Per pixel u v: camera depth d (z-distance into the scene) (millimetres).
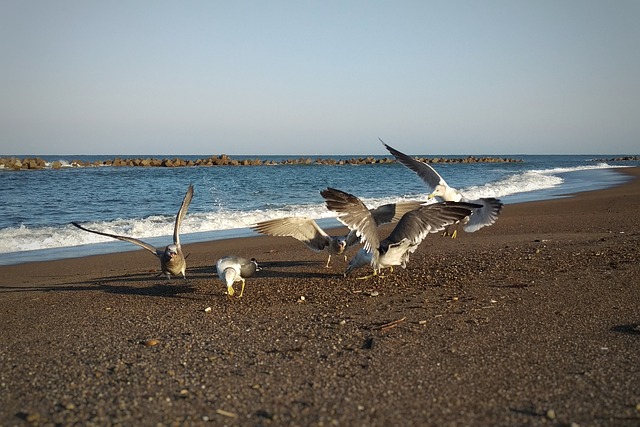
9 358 2512
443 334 2662
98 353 2545
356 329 2785
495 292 3385
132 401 2027
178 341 2688
